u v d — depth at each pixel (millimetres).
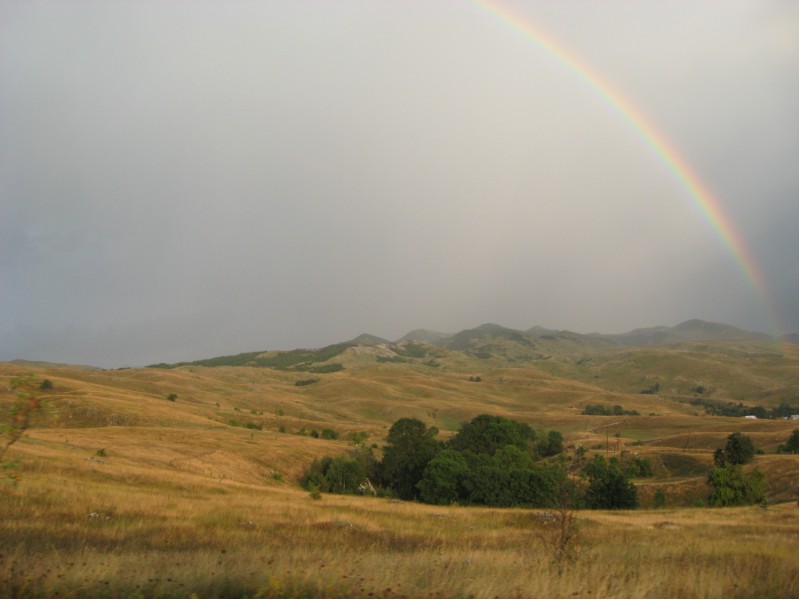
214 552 14031
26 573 10859
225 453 70875
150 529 19250
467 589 10828
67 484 30422
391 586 11070
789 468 71062
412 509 38312
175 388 183375
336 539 19531
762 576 13156
